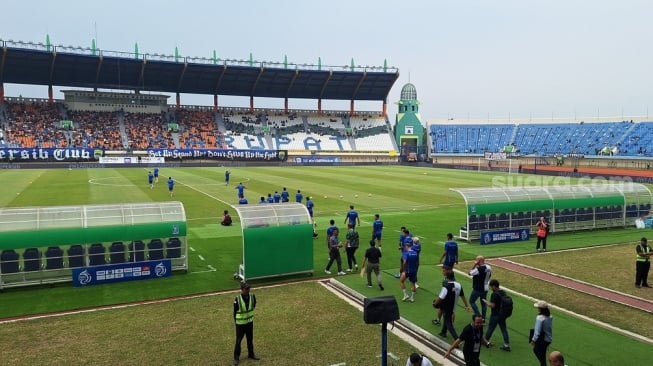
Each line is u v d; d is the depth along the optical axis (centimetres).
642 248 1686
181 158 8619
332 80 10012
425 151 11562
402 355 1150
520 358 1120
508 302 1145
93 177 5791
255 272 1767
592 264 2034
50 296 1586
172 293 1625
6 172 6438
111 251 1788
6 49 7269
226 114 10450
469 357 989
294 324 1345
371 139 10912
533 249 2344
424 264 2019
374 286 1677
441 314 1298
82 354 1147
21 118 8394
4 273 1642
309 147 10200
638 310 1462
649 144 8494
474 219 2516
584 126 9881
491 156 9012
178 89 9431
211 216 3178
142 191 4431
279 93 10281
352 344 1212
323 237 2583
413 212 3472
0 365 1087
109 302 1530
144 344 1206
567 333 1270
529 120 10738
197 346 1198
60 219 1714
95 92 9225
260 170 7694
